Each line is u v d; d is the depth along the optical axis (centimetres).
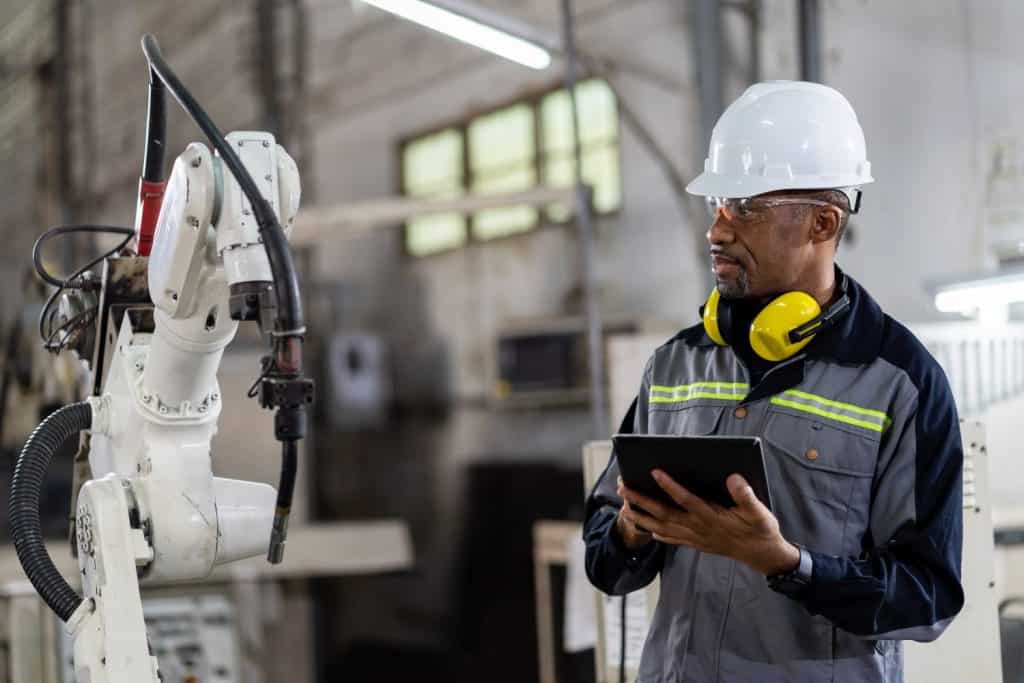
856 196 150
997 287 269
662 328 500
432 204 453
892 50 399
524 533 577
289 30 678
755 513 124
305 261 695
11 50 724
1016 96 365
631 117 512
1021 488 299
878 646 138
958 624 178
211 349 156
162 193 165
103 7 714
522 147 575
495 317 601
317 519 663
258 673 383
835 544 136
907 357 139
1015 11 365
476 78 597
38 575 155
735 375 147
